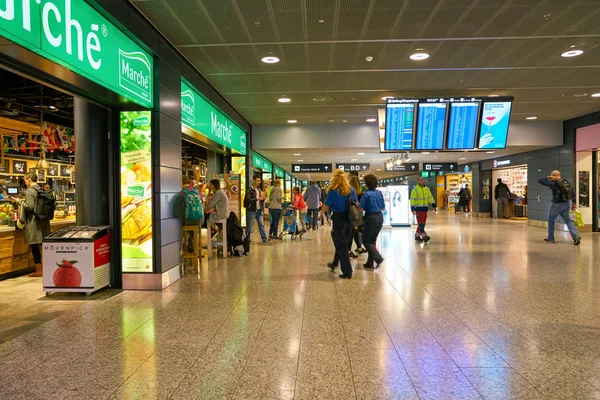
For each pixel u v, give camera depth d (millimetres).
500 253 8773
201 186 12148
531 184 15906
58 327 4078
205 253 8953
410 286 5727
